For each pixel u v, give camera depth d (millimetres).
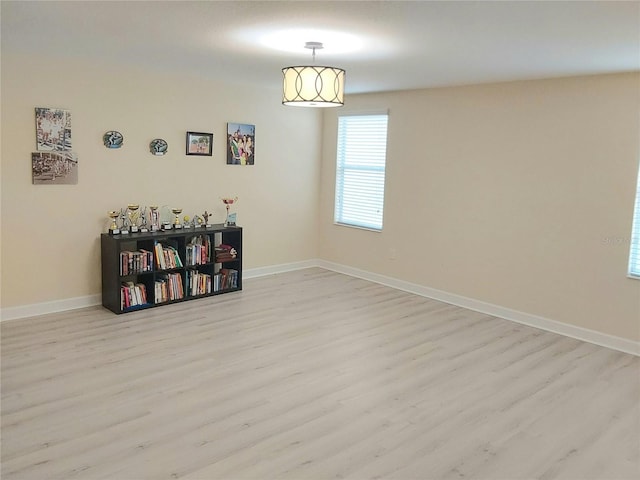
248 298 5547
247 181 6211
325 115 6824
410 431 2973
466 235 5422
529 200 4879
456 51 3545
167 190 5512
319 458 2678
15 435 2797
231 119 5930
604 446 2879
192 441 2795
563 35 2992
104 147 4984
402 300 5664
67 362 3760
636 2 2346
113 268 4828
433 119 5594
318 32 3156
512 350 4277
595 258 4492
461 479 2547
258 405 3219
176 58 4375
